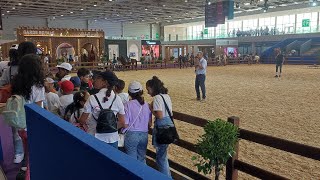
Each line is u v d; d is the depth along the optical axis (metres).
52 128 1.82
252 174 2.77
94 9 30.14
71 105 3.33
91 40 25.38
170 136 3.18
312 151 2.33
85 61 24.69
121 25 43.03
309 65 28.31
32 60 2.99
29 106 2.39
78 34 24.47
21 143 3.36
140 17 37.94
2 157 3.45
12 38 33.59
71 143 1.54
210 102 9.09
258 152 4.57
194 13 34.84
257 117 6.92
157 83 3.29
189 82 14.97
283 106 8.23
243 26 41.06
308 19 32.97
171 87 12.91
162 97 3.22
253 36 35.84
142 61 27.12
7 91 3.54
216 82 14.51
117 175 1.10
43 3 25.44
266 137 2.64
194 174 3.39
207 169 2.80
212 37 42.44
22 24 35.09
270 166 4.05
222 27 42.59
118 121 2.99
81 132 1.58
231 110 7.80
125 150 3.23
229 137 2.60
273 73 19.47
